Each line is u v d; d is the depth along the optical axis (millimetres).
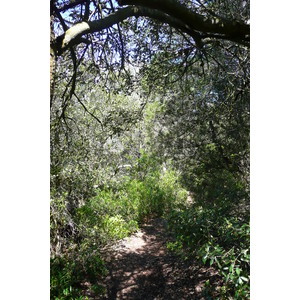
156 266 3666
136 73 3584
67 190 4285
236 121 4465
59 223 3848
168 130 5742
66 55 2934
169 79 4129
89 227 4387
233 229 2154
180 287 3012
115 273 3650
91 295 3127
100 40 2965
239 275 1763
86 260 3545
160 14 2098
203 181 5359
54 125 3059
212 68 4402
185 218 2824
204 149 4953
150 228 5379
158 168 7148
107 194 5453
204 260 1939
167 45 3525
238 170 4660
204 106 4691
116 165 6422
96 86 3615
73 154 4059
